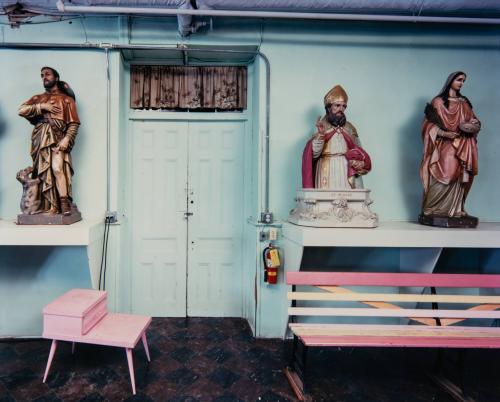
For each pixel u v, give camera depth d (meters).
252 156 2.28
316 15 1.88
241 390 1.56
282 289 2.07
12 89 1.98
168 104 2.26
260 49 2.08
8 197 1.99
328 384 1.62
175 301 2.36
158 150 2.31
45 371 1.59
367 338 1.49
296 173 2.11
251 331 2.17
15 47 1.97
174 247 2.34
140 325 1.63
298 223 1.81
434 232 1.70
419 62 2.15
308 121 2.11
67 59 2.01
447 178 1.80
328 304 2.14
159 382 1.60
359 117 2.13
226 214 2.35
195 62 2.27
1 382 1.58
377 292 2.13
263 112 2.08
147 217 2.31
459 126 1.78
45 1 1.79
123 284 2.13
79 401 1.45
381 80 2.14
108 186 2.02
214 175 2.34
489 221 2.18
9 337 2.02
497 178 2.19
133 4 1.83
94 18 2.01
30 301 2.03
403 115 2.15
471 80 2.17
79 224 1.78
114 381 1.60
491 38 2.17
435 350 1.99
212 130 2.33
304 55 2.10
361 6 1.88
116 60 2.03
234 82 2.28
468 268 2.18
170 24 2.04
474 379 1.68
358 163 1.76
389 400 1.51
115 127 2.03
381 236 1.69
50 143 1.71
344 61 2.12
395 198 2.15
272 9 1.89
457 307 2.15
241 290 2.37
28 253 2.00
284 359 1.84
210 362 1.79
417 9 1.91
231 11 1.83
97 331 1.56
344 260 2.11
